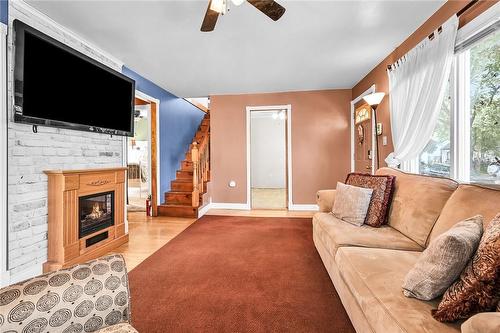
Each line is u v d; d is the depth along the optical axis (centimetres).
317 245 267
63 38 261
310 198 516
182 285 213
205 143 544
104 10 230
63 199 238
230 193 538
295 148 517
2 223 202
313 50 320
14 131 212
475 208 138
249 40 292
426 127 235
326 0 218
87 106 271
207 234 356
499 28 174
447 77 214
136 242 326
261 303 186
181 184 518
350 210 237
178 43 298
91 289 93
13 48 202
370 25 259
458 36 207
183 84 466
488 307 88
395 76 301
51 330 82
